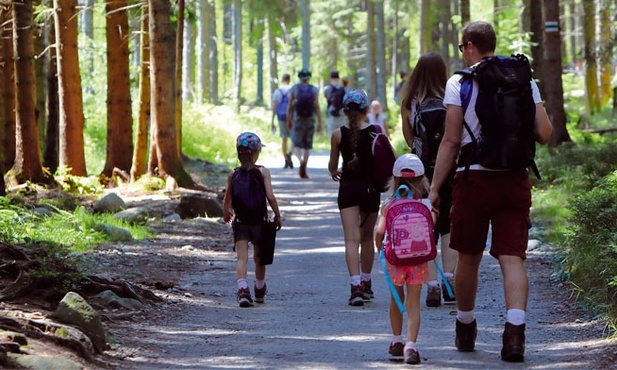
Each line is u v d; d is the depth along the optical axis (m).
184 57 59.81
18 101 20.41
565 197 18.52
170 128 21.95
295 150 27.34
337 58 73.69
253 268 13.63
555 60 25.55
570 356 7.98
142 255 14.08
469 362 7.88
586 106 44.59
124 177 22.73
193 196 18.92
